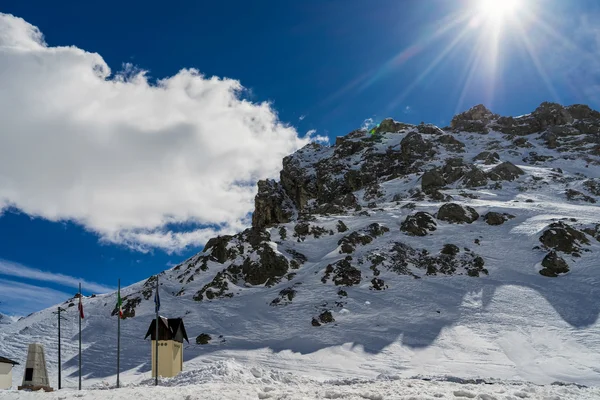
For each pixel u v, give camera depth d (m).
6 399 19.47
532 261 80.19
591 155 152.25
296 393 21.44
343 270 82.88
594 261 77.44
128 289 98.62
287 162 192.62
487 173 131.00
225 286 87.19
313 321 67.81
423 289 74.62
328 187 162.62
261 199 174.62
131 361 61.66
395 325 64.06
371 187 143.88
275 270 90.25
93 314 84.25
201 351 63.31
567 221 91.56
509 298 68.44
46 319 83.94
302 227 106.69
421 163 157.00
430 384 27.05
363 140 193.62
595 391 25.61
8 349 68.38
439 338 58.47
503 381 36.88
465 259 83.06
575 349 52.38
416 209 110.50
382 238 95.75
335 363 54.31
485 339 56.88
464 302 68.50
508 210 103.00
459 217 100.75
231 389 22.56
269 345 63.22
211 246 109.62
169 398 19.53
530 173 131.75
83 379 55.38
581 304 64.56
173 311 80.69
